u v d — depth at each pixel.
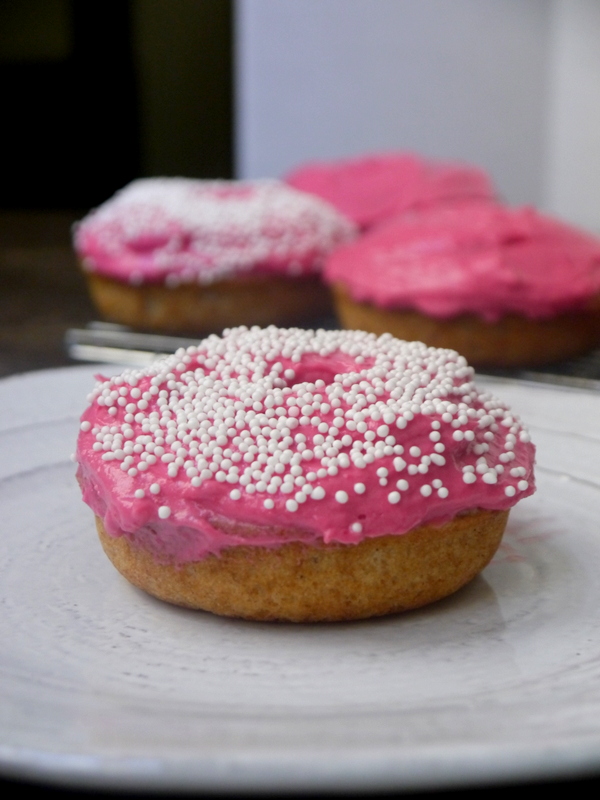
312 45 0.73
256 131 0.76
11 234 0.71
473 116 0.73
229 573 0.21
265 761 0.15
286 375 0.23
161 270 0.43
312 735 0.16
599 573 0.24
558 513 0.26
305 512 0.21
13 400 0.30
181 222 0.43
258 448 0.21
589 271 0.38
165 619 0.22
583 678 0.19
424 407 0.22
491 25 0.70
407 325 0.38
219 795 0.16
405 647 0.21
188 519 0.21
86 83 0.96
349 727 0.17
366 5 0.72
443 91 0.72
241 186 0.48
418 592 0.22
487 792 0.17
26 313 0.47
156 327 0.44
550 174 0.73
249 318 0.44
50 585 0.23
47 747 0.16
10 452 0.28
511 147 0.73
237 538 0.21
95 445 0.22
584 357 0.39
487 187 0.58
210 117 1.02
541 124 0.72
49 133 0.96
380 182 0.57
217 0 0.98
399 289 0.38
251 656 0.20
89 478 0.23
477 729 0.17
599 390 0.35
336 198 0.56
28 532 0.25
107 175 0.98
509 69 0.71
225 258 0.43
